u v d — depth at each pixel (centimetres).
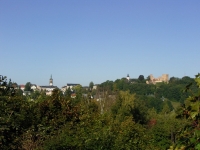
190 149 319
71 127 1041
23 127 969
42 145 930
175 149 335
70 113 1120
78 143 870
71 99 1235
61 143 865
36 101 1142
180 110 351
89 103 1934
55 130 1041
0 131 852
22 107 992
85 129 963
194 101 340
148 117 4725
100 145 880
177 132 371
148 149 1078
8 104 957
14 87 1049
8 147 883
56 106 1126
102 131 934
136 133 1083
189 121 345
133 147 996
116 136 969
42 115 1078
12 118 912
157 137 2975
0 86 999
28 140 921
